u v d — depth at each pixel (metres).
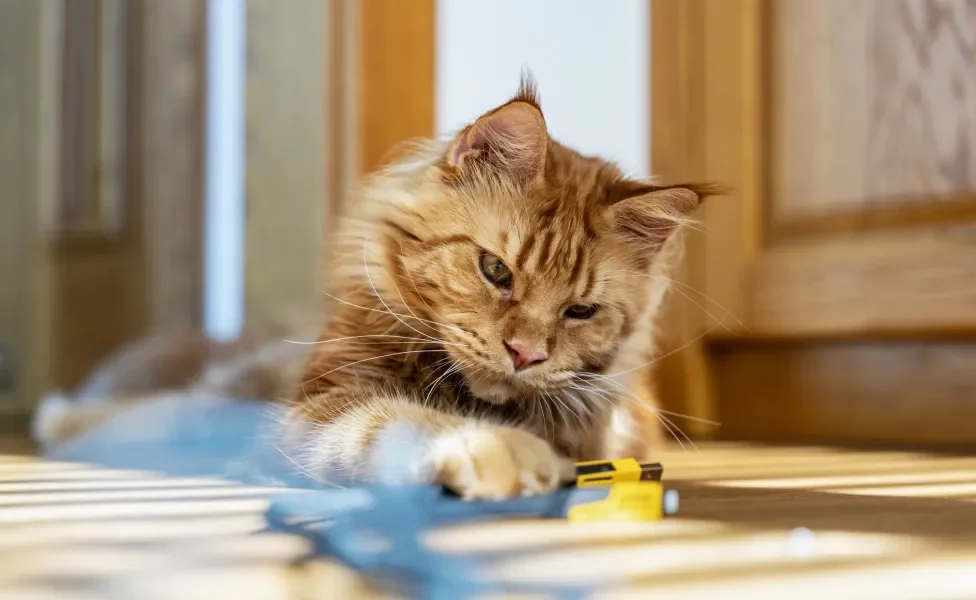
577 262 1.65
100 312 3.71
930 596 0.77
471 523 1.10
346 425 1.44
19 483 1.53
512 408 1.67
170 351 2.69
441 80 2.92
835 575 0.84
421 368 1.67
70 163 3.72
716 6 2.98
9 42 3.73
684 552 0.94
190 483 1.52
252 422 2.26
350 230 1.81
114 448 2.26
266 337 2.71
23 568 0.86
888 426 2.69
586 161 1.85
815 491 1.47
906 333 2.58
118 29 3.66
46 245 3.74
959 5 2.49
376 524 1.04
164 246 3.61
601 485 1.21
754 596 0.77
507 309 1.60
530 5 2.89
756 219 2.93
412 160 1.83
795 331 2.81
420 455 1.21
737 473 1.76
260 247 3.32
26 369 3.72
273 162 3.27
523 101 1.56
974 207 2.46
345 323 1.73
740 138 2.94
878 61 2.65
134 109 3.67
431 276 1.64
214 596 0.76
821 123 2.78
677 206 1.70
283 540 1.00
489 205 1.64
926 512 1.22
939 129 2.53
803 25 2.83
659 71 3.06
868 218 2.67
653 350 2.00
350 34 2.89
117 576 0.83
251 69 3.34
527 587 0.79
